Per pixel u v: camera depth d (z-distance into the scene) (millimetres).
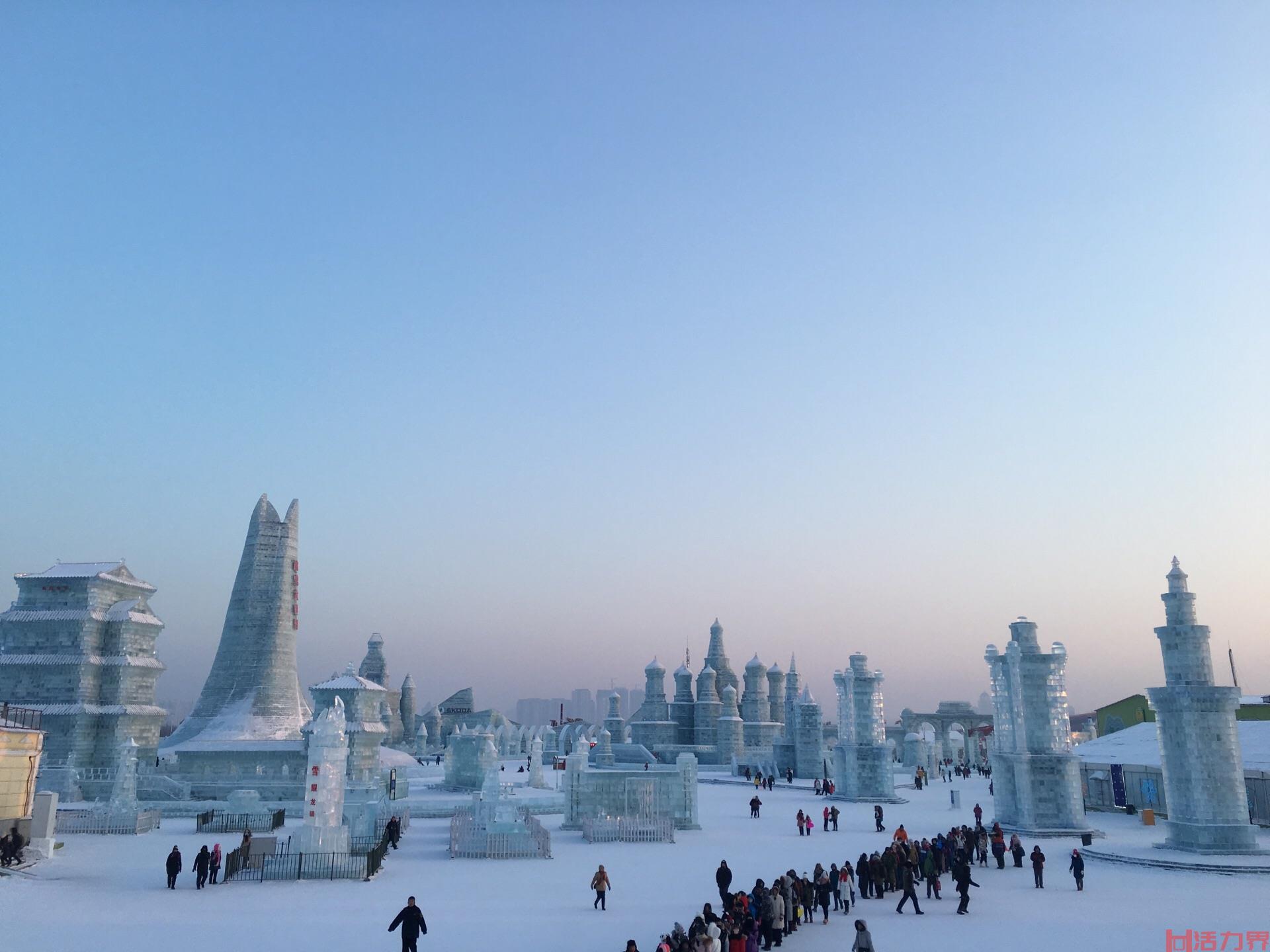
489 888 38188
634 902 35031
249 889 37844
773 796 88625
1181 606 48469
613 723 151000
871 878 37031
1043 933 30328
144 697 79062
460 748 85312
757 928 27031
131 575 83500
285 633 96438
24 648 76750
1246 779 57875
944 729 164125
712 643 165125
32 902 34594
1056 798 56031
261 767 80375
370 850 44969
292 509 101250
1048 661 57719
